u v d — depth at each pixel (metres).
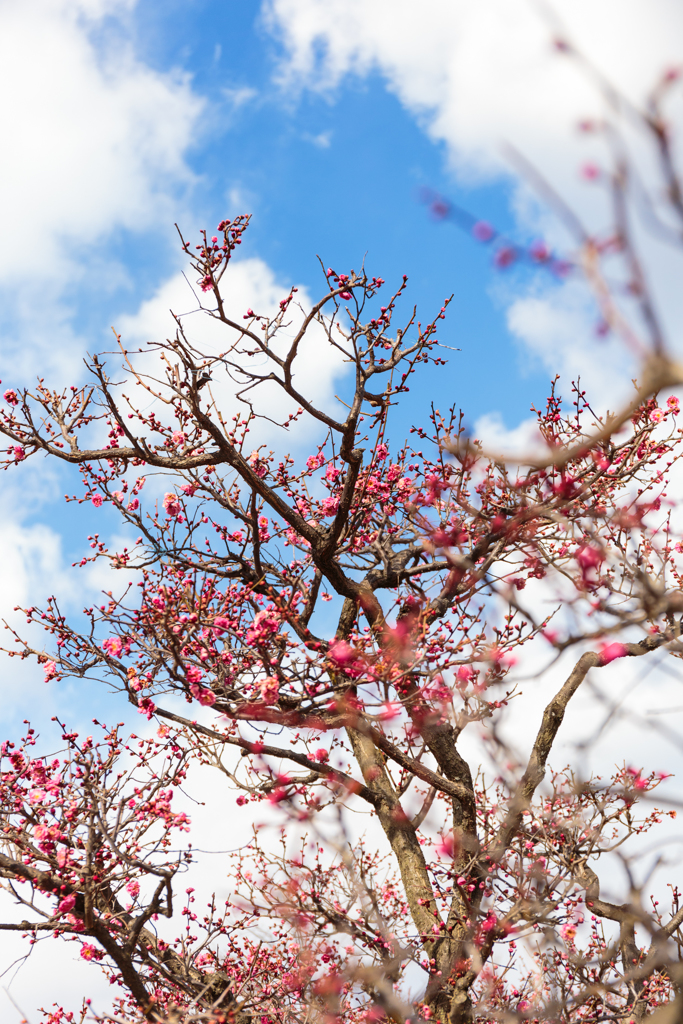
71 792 6.68
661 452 8.20
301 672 6.51
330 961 7.04
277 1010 8.28
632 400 3.16
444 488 7.97
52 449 8.71
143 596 6.91
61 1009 7.94
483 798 8.38
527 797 6.82
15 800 6.79
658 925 7.40
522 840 6.38
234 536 9.79
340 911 7.02
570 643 4.52
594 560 4.62
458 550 7.36
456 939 7.56
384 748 7.18
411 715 6.76
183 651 7.46
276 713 6.69
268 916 7.35
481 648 6.44
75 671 7.11
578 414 7.91
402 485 9.37
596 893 7.47
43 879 6.46
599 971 6.58
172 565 8.73
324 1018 6.83
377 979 6.08
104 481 9.03
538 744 7.43
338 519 8.12
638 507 5.79
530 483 6.16
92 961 7.11
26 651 7.46
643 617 4.45
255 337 7.23
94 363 7.62
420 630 6.58
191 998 8.17
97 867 6.61
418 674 6.43
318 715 6.88
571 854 6.26
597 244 2.15
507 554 7.09
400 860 8.51
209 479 9.79
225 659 7.29
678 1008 3.89
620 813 6.20
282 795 6.29
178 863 6.41
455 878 7.80
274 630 6.43
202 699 6.54
